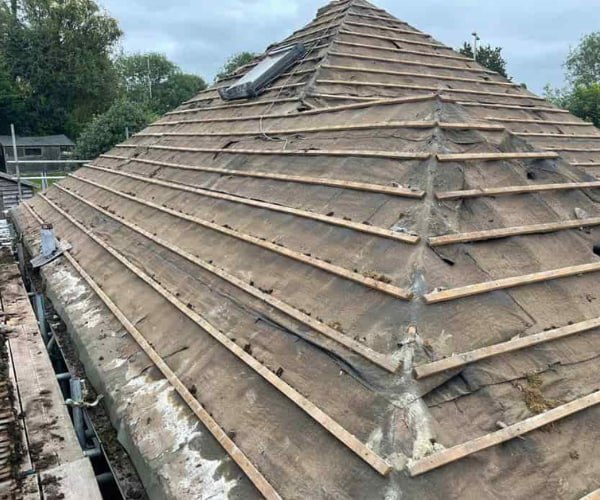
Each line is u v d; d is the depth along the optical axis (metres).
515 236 3.92
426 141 4.57
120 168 10.69
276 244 4.57
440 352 2.88
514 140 5.04
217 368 3.68
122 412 3.78
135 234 6.90
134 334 4.67
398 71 8.84
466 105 8.29
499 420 2.67
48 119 44.22
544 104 9.88
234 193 6.12
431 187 4.00
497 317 3.22
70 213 9.82
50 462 3.94
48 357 5.68
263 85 9.16
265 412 3.09
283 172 5.78
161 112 63.25
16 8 42.44
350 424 2.68
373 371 2.87
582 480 2.53
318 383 3.04
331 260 3.94
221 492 2.78
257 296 4.08
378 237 3.85
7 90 42.50
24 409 4.64
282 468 2.71
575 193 4.72
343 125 5.88
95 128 28.02
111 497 4.74
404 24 10.70
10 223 13.17
